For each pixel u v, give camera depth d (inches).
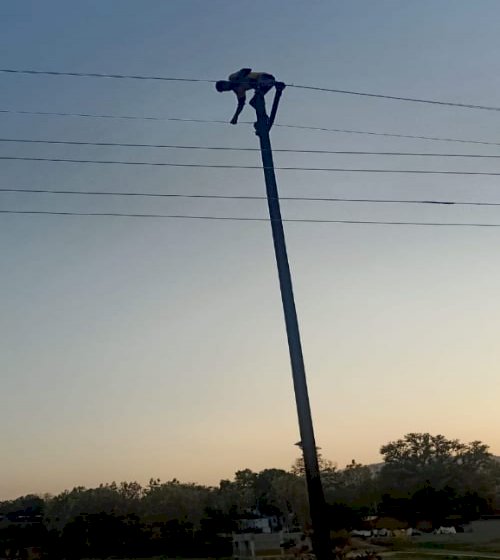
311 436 518.0
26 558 1637.6
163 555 1617.9
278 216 590.2
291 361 538.3
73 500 1793.8
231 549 1518.2
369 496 1616.6
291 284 563.2
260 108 631.2
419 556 1235.2
